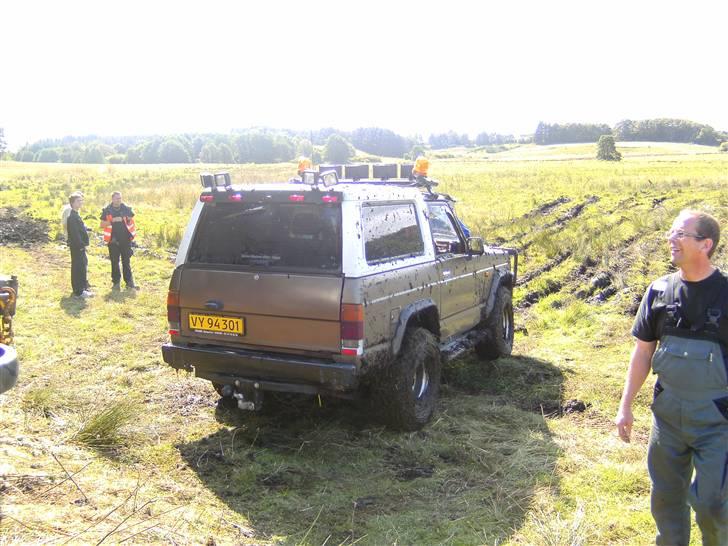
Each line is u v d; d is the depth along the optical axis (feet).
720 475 9.79
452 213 22.58
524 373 23.49
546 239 47.62
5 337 12.43
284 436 17.42
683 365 10.03
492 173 142.41
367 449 16.63
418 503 14.03
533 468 15.65
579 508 13.65
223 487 14.33
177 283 17.10
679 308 10.20
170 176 149.07
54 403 18.34
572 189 85.76
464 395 21.30
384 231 17.16
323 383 15.47
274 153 437.99
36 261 42.93
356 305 15.12
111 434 16.02
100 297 33.40
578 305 31.68
